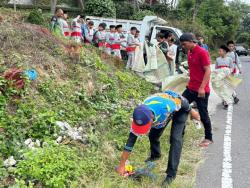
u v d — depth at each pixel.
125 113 4.13
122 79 5.72
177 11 16.95
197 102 3.77
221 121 4.93
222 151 3.72
